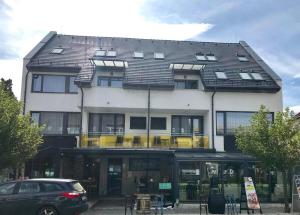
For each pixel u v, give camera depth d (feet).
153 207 57.77
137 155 71.15
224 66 87.35
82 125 75.97
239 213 54.54
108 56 86.63
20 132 51.42
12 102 51.70
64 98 78.84
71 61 82.23
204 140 76.54
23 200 44.09
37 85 79.25
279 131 55.52
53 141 72.38
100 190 77.41
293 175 56.80
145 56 89.15
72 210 44.04
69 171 76.48
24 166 68.49
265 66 87.30
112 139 74.84
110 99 76.48
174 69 81.41
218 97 78.84
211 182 66.44
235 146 76.64
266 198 67.41
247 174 66.03
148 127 75.87
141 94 77.41
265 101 79.71
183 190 65.82
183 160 65.16
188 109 77.82
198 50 96.12
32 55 81.66
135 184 77.92
